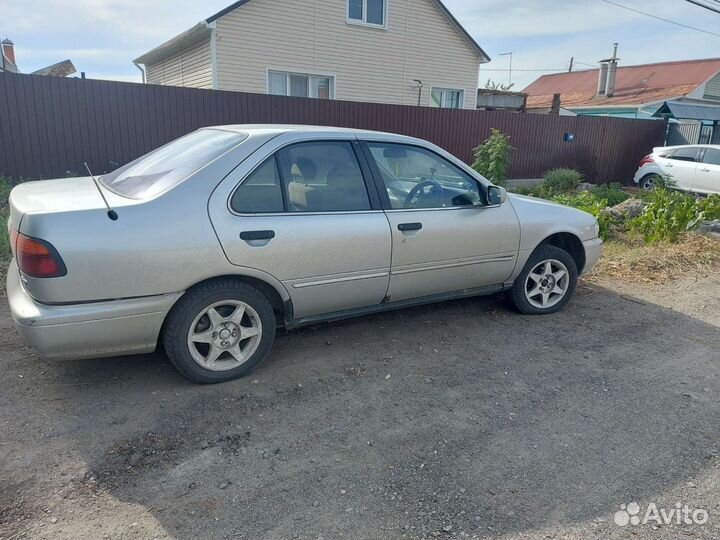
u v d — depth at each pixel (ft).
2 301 15.43
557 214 16.07
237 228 10.80
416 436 9.91
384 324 15.24
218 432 9.78
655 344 14.64
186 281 10.40
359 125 40.88
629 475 9.05
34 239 9.31
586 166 55.47
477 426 10.32
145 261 9.93
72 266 9.40
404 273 13.29
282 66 49.26
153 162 12.37
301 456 9.20
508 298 16.48
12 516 7.62
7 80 28.40
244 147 11.32
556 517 8.00
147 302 10.14
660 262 22.35
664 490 8.72
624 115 96.73
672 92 98.78
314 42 50.39
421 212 13.38
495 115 47.88
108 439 9.45
